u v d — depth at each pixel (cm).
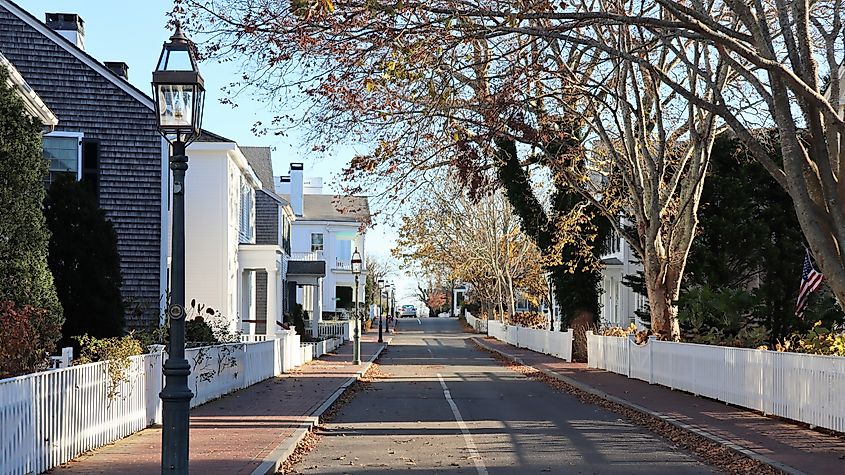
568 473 1159
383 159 1733
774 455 1228
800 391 1556
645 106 2775
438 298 14275
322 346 4269
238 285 3678
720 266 3155
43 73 2655
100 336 2077
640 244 2828
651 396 2134
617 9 1962
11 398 990
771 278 3138
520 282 6612
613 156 2681
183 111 923
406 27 1273
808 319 2950
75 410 1188
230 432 1462
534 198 3497
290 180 7306
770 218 3281
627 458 1283
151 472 1073
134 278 2695
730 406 1886
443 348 5400
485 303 8575
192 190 3366
